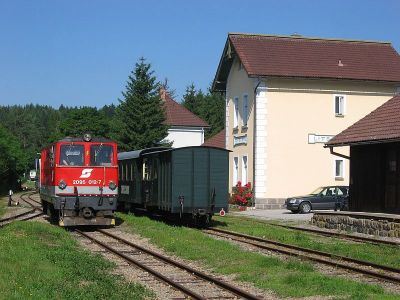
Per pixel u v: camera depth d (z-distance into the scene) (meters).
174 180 23.95
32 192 67.19
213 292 10.91
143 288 10.91
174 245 17.23
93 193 23.44
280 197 37.62
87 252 15.98
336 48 40.91
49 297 9.65
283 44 40.22
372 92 39.50
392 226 19.89
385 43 42.31
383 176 23.42
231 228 23.30
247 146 39.16
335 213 23.31
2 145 65.31
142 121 49.06
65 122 81.69
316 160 38.34
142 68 50.00
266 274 12.58
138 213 31.33
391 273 13.10
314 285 11.14
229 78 42.72
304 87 38.41
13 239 16.94
